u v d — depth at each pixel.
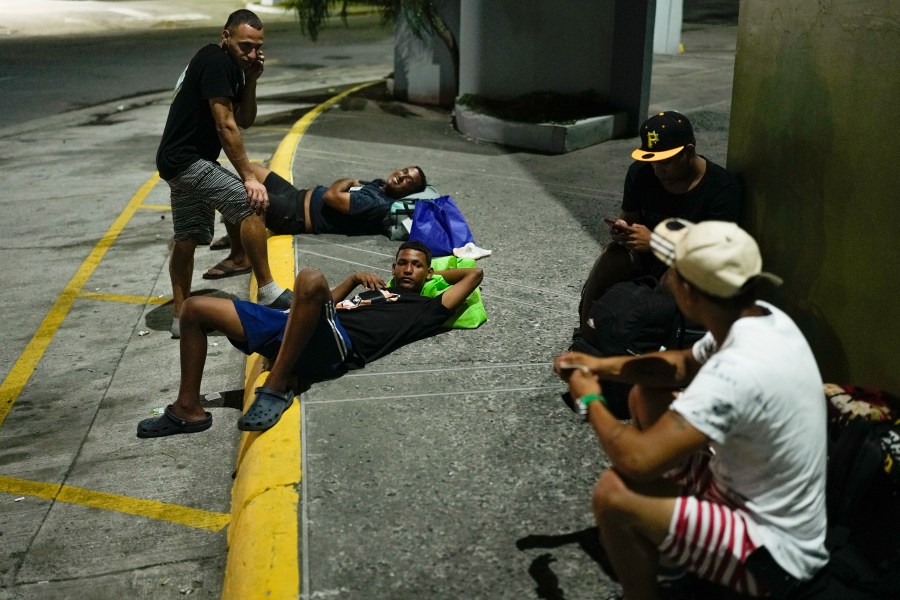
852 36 3.24
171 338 5.80
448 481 3.46
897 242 3.03
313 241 6.57
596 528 3.16
